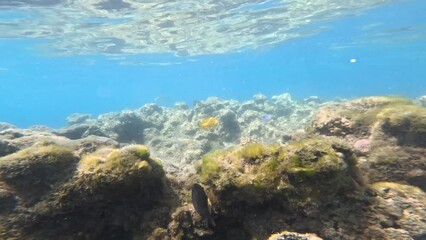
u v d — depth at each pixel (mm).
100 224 4270
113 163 4062
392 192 3957
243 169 3916
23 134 7738
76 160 4535
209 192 3986
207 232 3881
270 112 18781
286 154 3855
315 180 3645
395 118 5105
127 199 4203
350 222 3529
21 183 4277
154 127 15219
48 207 4102
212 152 4461
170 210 4164
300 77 148750
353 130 5527
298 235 3096
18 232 4016
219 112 14430
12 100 168000
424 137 4785
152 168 4184
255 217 3809
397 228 3529
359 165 4777
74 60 41781
